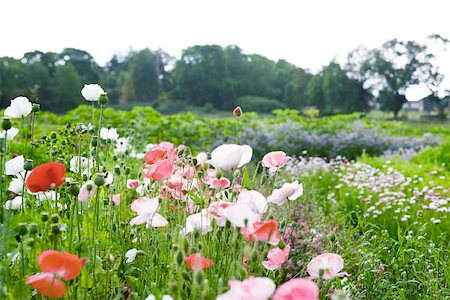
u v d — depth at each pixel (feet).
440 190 19.44
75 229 7.07
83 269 5.45
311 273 5.58
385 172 25.34
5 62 133.59
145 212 6.04
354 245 12.56
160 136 33.30
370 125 58.44
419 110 182.60
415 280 10.25
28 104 8.27
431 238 13.08
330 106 192.03
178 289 4.84
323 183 23.44
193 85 206.90
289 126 43.70
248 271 5.23
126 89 215.72
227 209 5.06
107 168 12.17
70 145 10.64
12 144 15.29
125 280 6.77
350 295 8.60
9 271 5.98
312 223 14.82
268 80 218.18
